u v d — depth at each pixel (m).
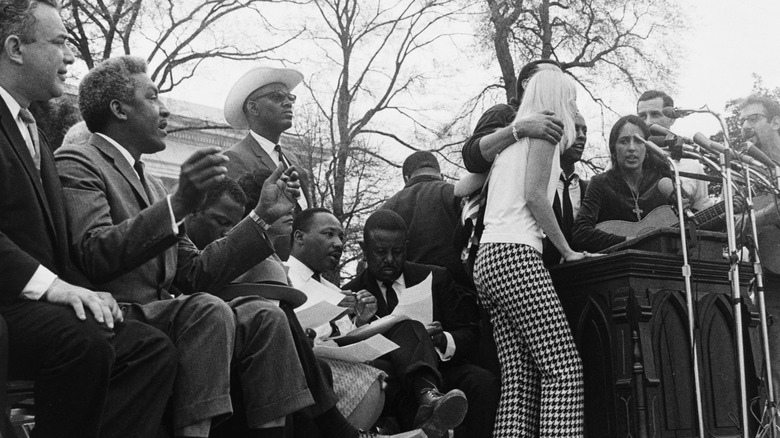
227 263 3.50
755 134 5.94
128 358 2.94
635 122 5.56
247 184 4.75
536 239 4.35
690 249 4.60
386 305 5.11
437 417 4.21
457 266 5.42
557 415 4.16
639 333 4.37
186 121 14.38
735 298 4.28
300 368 3.38
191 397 3.09
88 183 3.30
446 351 4.86
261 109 5.63
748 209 4.52
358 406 4.21
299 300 3.79
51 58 3.16
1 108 3.01
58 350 2.73
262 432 3.28
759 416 4.72
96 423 2.77
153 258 3.33
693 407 4.50
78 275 3.16
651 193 5.54
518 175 4.33
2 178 2.94
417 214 5.62
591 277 4.59
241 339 3.32
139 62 3.59
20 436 3.52
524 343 4.44
